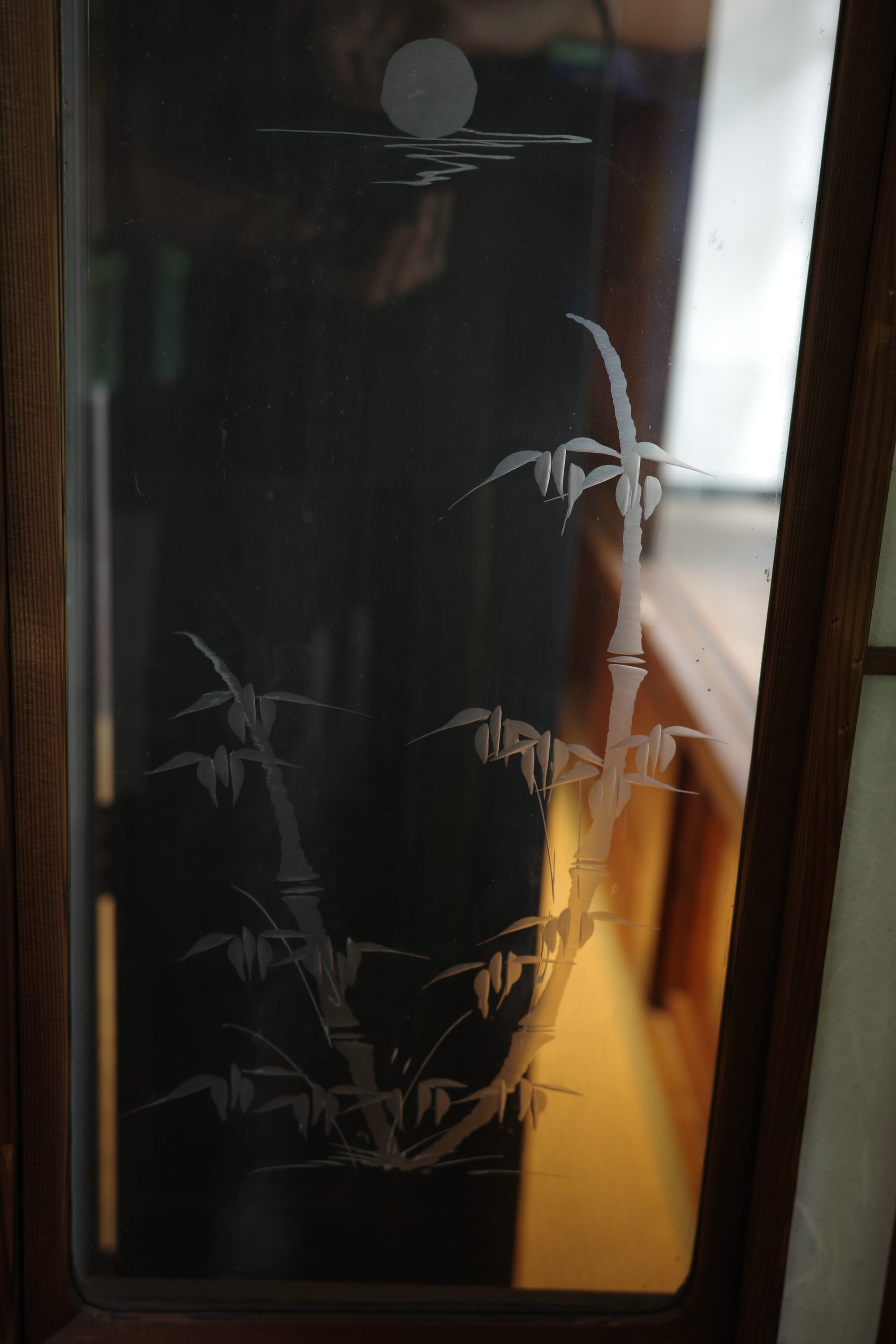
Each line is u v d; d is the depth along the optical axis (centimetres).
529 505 105
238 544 104
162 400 101
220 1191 117
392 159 98
